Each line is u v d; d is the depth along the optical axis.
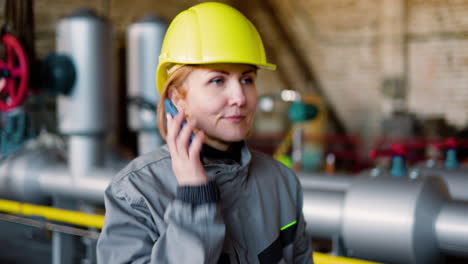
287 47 7.31
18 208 2.22
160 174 0.78
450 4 6.38
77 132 2.44
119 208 0.75
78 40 2.43
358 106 7.04
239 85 0.76
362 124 7.02
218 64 0.75
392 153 1.62
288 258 0.88
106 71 2.51
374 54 6.86
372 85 6.93
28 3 2.25
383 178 1.56
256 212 0.82
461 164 2.18
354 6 6.90
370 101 6.96
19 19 2.23
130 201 0.73
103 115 2.50
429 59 6.57
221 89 0.76
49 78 2.35
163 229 0.72
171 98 0.81
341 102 7.13
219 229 0.69
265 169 0.89
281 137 6.20
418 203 1.43
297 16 7.21
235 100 0.75
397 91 6.73
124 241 0.73
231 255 0.78
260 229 0.82
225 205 0.79
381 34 6.78
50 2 4.96
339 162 6.21
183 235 0.67
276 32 7.32
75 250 2.77
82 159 2.47
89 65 2.44
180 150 0.70
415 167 2.10
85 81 2.43
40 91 2.39
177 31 0.79
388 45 6.75
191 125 0.71
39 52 4.91
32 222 2.22
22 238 3.31
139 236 0.74
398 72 6.71
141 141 2.73
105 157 2.53
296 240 0.94
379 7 6.76
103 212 2.91
